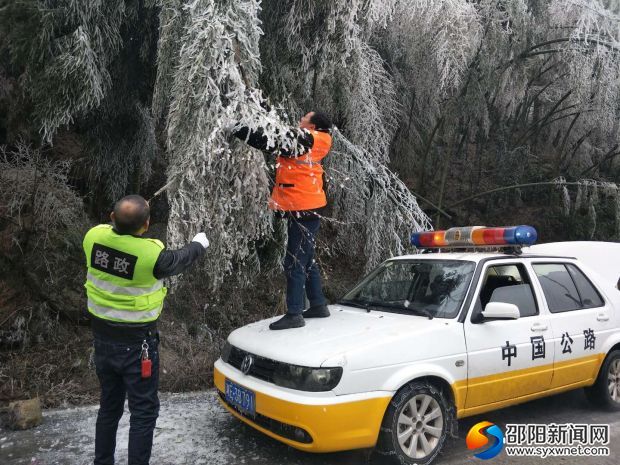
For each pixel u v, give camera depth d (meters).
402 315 4.21
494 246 4.66
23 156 5.60
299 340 3.73
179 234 4.16
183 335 5.95
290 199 4.20
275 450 3.89
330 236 7.12
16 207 5.57
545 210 9.88
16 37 4.93
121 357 3.15
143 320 3.16
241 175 4.20
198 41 4.05
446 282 4.33
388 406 3.49
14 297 5.45
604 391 4.88
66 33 5.04
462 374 3.83
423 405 3.64
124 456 3.72
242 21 4.22
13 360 5.11
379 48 7.42
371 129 6.62
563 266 5.02
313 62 5.71
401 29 6.85
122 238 3.13
